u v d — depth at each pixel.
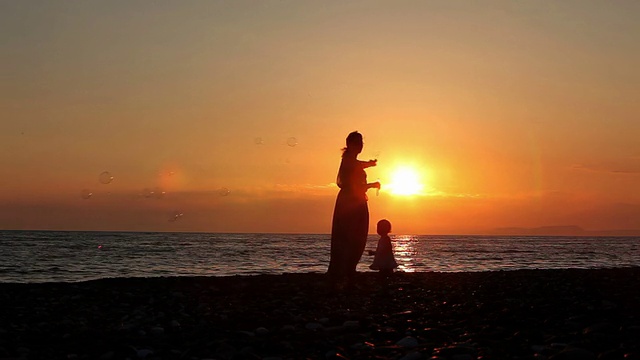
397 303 7.78
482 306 7.27
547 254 42.94
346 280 9.11
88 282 11.12
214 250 43.28
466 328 5.73
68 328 5.92
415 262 29.33
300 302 7.76
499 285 10.22
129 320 6.48
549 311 6.80
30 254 35.53
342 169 8.90
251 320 6.39
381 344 4.99
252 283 10.76
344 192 8.91
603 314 6.60
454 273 13.36
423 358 4.35
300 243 68.50
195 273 21.34
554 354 4.30
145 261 28.95
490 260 32.28
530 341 4.98
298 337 5.31
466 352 4.51
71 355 4.63
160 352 4.75
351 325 5.89
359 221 8.85
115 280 11.52
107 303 7.96
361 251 8.92
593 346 4.61
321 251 42.19
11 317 6.62
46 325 6.04
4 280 18.48
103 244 55.62
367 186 8.90
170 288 9.84
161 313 6.86
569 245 77.44
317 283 10.69
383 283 10.53
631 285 10.22
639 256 41.09
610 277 12.09
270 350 4.74
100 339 5.34
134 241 68.50
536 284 10.39
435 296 8.52
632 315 6.54
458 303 7.77
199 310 7.24
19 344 5.05
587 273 13.43
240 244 61.75
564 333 5.33
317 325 5.95
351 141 8.90
